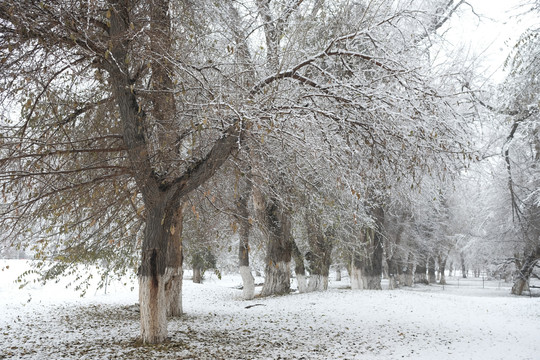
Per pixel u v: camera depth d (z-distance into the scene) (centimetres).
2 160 835
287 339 1116
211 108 884
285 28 1098
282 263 2292
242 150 1071
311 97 1001
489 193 2720
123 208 1088
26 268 2712
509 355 927
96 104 966
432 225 3712
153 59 883
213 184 1113
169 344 969
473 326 1373
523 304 1852
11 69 811
